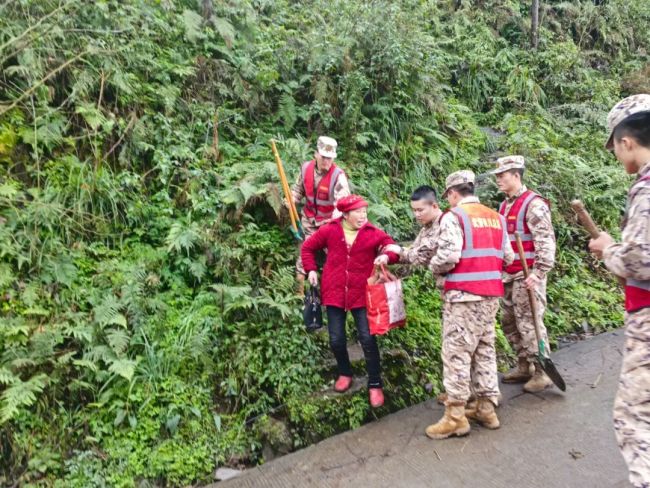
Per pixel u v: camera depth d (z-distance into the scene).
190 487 2.88
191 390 3.29
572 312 4.88
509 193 3.56
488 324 3.02
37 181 3.82
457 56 8.29
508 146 6.94
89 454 2.88
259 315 3.75
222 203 4.31
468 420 3.23
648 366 1.79
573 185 6.27
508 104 8.31
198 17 5.39
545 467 2.65
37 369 3.04
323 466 2.84
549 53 8.88
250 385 3.39
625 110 1.94
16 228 3.55
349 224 3.31
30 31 4.00
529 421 3.15
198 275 3.86
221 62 5.33
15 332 3.05
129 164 4.28
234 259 4.07
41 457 2.79
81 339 3.17
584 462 2.67
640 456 1.77
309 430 3.18
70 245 3.74
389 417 3.34
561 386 3.36
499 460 2.75
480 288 2.90
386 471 2.73
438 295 4.50
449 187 3.20
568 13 10.41
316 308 3.32
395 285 3.20
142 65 4.71
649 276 1.75
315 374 3.51
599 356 4.11
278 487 2.69
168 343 3.47
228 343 3.57
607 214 6.15
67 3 4.16
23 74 3.91
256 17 6.23
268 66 5.56
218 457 3.05
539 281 3.30
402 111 5.95
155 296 3.71
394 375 3.59
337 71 5.76
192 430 3.12
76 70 4.21
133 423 3.02
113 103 4.44
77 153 4.14
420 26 7.27
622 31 10.53
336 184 3.91
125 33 4.71
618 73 9.97
